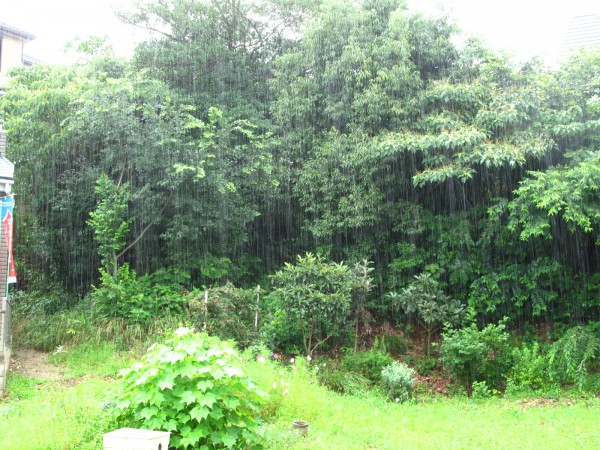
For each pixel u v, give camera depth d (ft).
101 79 50.83
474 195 50.42
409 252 50.16
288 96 53.06
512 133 45.85
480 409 33.76
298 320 42.16
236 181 51.52
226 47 58.80
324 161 49.96
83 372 37.17
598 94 46.09
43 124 51.72
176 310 47.37
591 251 47.98
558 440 25.77
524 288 48.29
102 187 48.78
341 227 50.44
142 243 53.01
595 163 40.42
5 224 34.88
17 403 28.30
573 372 38.34
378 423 27.66
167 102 48.29
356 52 48.52
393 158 47.19
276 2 60.08
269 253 59.57
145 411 18.20
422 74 52.29
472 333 40.14
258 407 20.07
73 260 55.42
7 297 36.50
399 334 49.80
